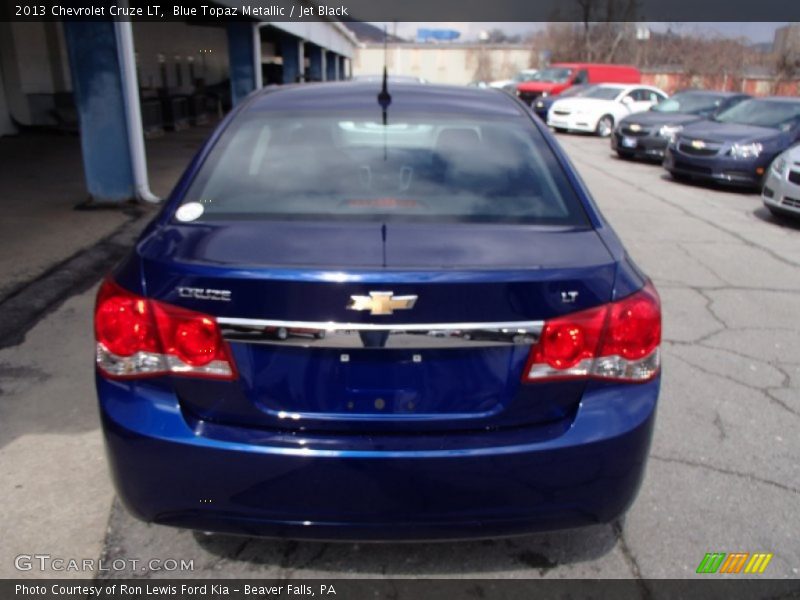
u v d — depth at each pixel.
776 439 3.23
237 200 2.34
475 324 1.87
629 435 1.99
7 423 3.17
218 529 2.03
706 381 3.83
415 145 2.66
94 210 7.46
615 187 10.81
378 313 1.83
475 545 2.47
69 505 2.62
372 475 1.91
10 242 6.03
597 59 45.31
